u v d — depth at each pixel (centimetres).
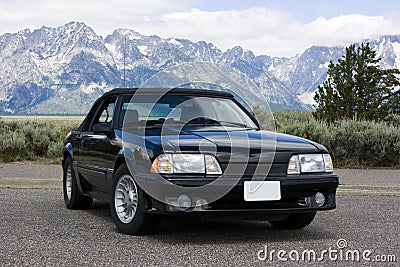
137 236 636
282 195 603
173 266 507
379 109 2162
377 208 855
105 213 797
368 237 641
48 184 1124
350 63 2225
